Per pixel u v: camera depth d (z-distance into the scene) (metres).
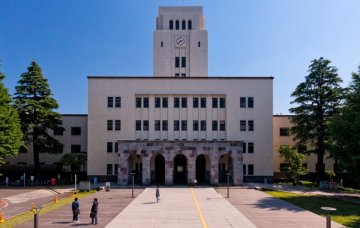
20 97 64.25
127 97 68.25
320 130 59.44
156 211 35.34
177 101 68.44
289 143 75.25
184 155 62.88
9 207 38.34
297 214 33.56
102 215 33.19
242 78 68.56
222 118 68.25
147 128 67.88
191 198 45.22
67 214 33.59
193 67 81.69
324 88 59.94
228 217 32.00
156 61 81.81
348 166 42.41
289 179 70.25
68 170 72.38
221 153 62.41
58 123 67.56
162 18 84.12
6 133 45.53
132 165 67.56
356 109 44.22
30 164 73.94
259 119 67.94
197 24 84.00
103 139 67.75
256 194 49.34
